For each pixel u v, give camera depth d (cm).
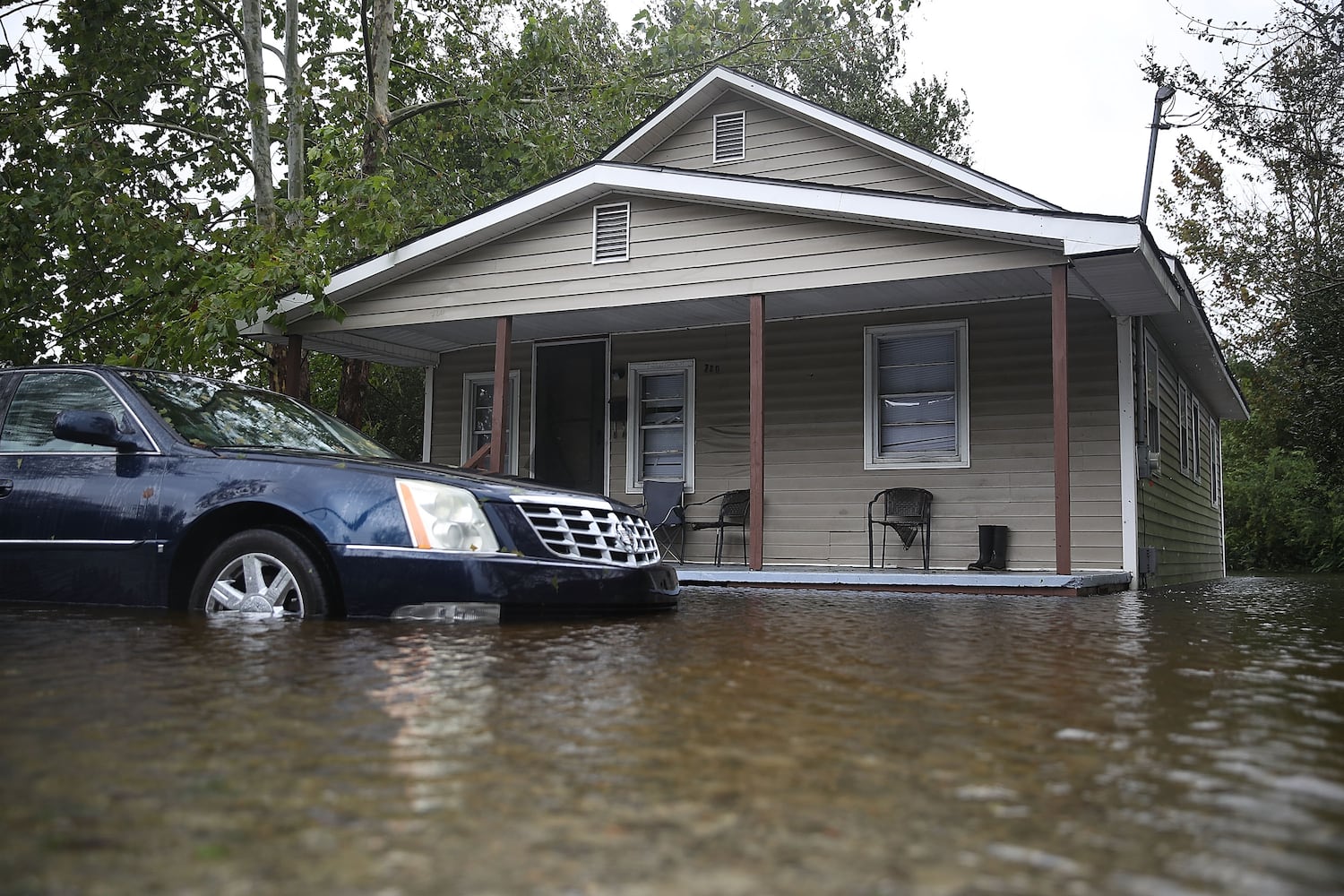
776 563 1182
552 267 1076
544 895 126
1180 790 181
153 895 126
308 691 268
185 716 234
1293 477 2678
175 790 173
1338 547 2581
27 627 399
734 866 138
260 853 142
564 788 178
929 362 1133
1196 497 1612
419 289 1139
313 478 451
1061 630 473
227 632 388
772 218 973
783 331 1203
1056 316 850
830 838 151
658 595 499
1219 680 313
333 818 158
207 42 1802
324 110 1705
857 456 1155
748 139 1272
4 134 1496
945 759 203
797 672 316
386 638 378
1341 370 1792
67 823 154
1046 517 1061
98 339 1695
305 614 439
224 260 1295
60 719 229
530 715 242
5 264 1466
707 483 1238
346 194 1294
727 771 191
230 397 545
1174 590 1080
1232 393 1667
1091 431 1041
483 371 1408
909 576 838
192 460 474
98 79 1694
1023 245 870
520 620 442
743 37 1902
